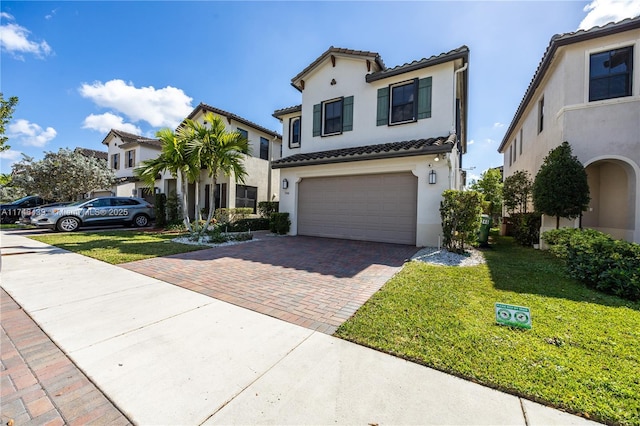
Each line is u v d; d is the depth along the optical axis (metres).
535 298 4.39
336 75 12.32
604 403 2.12
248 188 17.69
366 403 2.16
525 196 12.18
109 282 5.39
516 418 2.01
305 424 1.96
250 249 8.94
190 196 19.23
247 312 3.97
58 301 4.36
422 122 10.30
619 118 7.91
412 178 9.77
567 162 8.05
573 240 5.72
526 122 13.77
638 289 4.28
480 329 3.33
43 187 18.19
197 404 2.16
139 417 2.03
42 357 2.81
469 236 7.93
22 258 7.50
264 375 2.52
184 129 11.05
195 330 3.41
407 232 9.82
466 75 11.15
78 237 11.66
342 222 11.29
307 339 3.19
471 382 2.40
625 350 2.85
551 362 2.64
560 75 8.92
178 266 6.66
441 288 4.90
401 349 2.92
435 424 1.96
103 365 2.67
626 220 8.45
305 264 6.88
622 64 7.99
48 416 2.03
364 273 6.04
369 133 11.45
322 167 11.55
